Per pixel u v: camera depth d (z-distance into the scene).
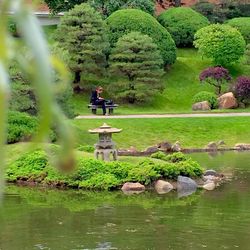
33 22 1.26
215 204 20.39
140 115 46.94
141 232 16.31
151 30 57.62
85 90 54.03
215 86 55.41
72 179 25.00
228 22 64.94
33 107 32.72
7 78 1.24
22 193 23.41
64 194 23.20
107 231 16.48
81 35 52.25
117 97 52.84
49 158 1.56
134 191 23.80
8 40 1.24
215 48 58.50
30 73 1.26
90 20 52.34
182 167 25.05
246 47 59.12
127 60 52.50
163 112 50.09
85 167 25.23
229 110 50.25
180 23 64.38
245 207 19.70
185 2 74.12
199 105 51.62
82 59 52.47
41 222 17.78
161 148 37.81
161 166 24.70
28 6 1.25
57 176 25.19
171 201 21.31
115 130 27.64
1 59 1.24
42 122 1.27
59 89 1.39
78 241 15.38
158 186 23.91
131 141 39.56
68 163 1.29
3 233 16.38
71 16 52.22
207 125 42.38
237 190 23.17
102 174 24.83
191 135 41.03
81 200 21.80
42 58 1.25
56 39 52.53
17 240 15.58
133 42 52.16
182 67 60.78
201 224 17.23
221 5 71.75
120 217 18.42
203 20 65.25
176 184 24.27
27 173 26.02
